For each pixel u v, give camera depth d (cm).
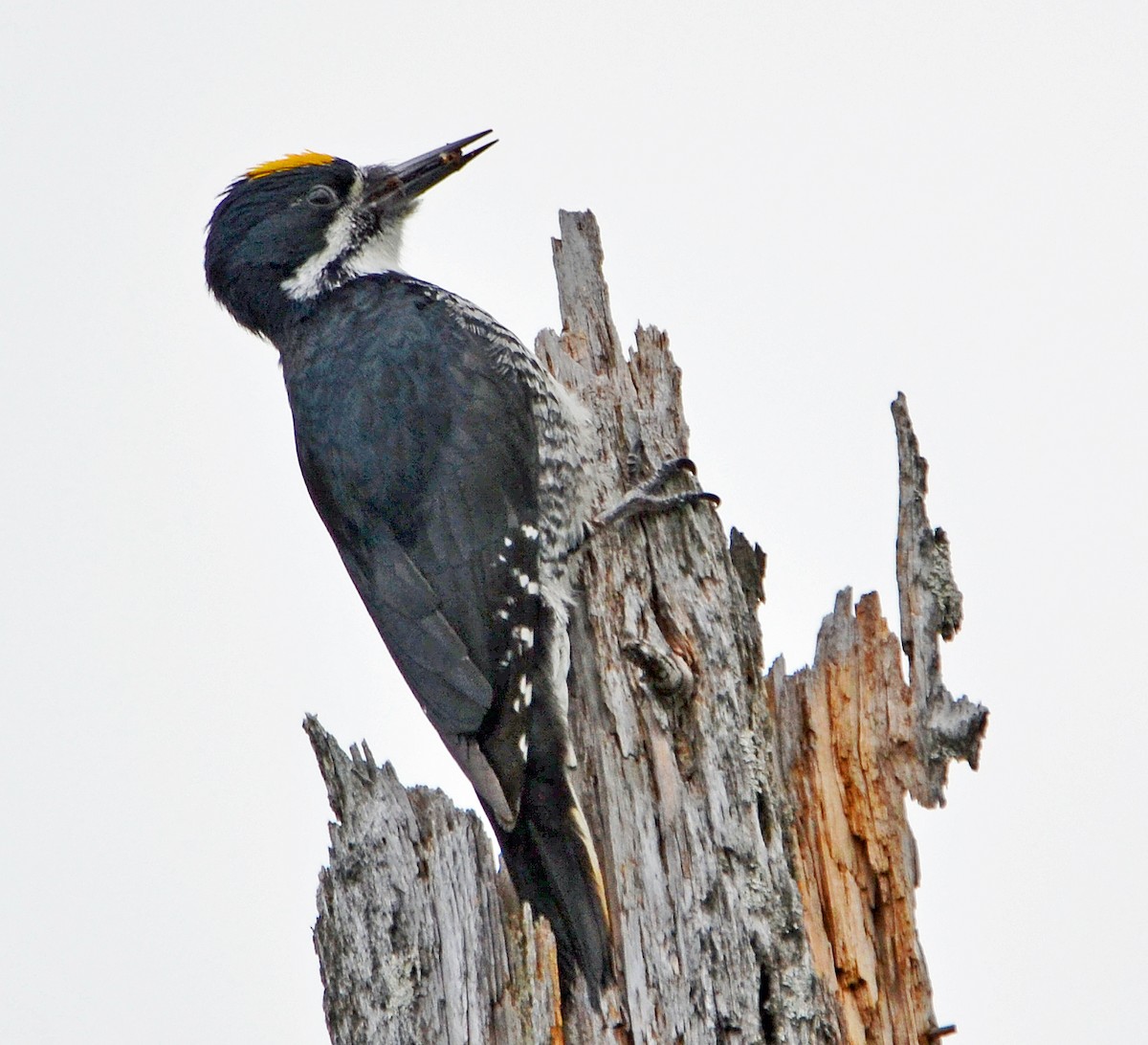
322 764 876
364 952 839
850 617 897
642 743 865
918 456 880
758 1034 788
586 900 840
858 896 851
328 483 1111
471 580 1034
